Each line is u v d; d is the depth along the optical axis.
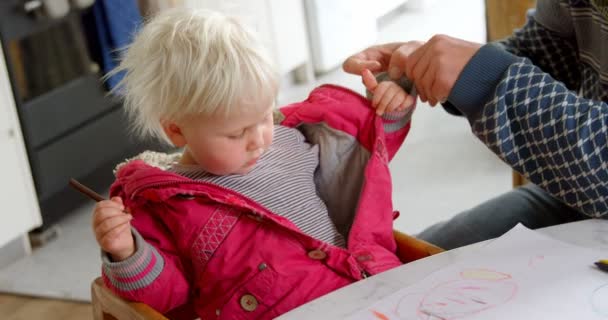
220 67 0.96
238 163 1.02
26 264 2.46
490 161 2.77
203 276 1.03
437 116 3.21
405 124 1.14
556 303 0.78
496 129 0.99
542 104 0.96
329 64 3.81
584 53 1.15
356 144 1.15
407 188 2.67
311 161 1.16
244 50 0.98
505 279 0.83
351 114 1.13
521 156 1.00
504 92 0.98
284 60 3.55
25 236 2.51
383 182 1.09
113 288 0.96
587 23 1.12
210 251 1.02
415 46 1.16
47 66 2.55
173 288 1.00
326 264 1.04
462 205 2.50
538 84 0.97
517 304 0.79
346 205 1.17
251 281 1.02
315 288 1.02
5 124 2.39
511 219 1.24
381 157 1.09
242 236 1.03
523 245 0.90
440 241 1.26
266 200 1.08
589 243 0.90
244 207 1.01
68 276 2.37
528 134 0.98
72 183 0.97
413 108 1.13
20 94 2.45
